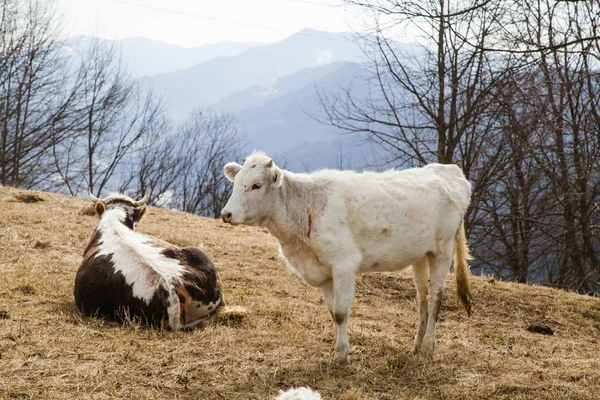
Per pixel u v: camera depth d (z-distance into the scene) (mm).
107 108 34438
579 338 8859
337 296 6398
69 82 33656
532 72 11828
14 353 5918
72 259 10398
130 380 5590
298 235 6527
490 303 10195
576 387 6027
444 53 17625
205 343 6664
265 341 6898
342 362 6398
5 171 31672
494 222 19703
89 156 33094
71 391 5250
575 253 20000
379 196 6574
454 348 7441
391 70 18859
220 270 10703
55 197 17078
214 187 38656
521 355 7387
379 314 8891
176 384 5590
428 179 6977
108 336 6629
